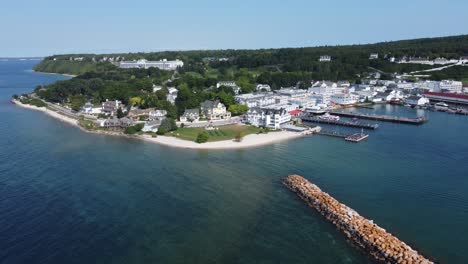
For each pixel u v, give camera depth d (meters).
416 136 176.50
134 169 127.56
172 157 142.75
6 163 131.12
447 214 93.00
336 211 90.19
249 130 189.50
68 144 161.38
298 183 109.50
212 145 160.75
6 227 85.56
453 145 158.25
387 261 72.19
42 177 117.94
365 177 119.00
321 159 139.38
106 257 74.94
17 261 73.06
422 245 78.81
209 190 108.81
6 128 191.00
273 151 151.25
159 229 86.00
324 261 73.88
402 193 106.06
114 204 98.75
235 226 87.44
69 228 85.81
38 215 91.75
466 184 112.81
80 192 106.44
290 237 82.50
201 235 83.56
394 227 86.31
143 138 174.12
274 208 96.75
